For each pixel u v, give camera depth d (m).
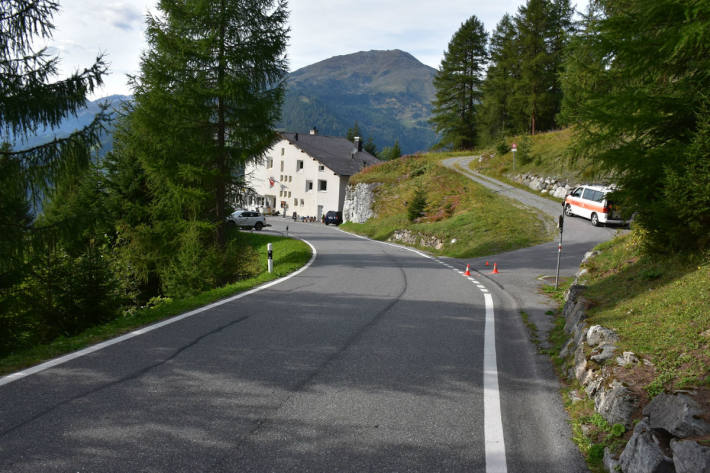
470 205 33.19
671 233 7.18
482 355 6.50
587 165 8.59
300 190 66.31
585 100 8.36
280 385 5.18
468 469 3.58
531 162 40.75
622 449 3.72
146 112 17.95
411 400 4.88
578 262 16.78
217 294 10.53
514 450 3.91
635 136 8.01
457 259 20.31
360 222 47.66
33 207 9.48
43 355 5.92
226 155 19.48
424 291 11.73
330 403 4.73
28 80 8.96
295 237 34.56
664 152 7.28
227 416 4.34
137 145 18.97
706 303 5.50
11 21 8.88
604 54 8.03
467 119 70.06
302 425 4.22
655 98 7.52
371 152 120.75
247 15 18.55
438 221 32.03
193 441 3.85
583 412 4.56
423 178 45.97
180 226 20.16
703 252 6.88
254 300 10.02
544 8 52.69
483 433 4.19
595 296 7.61
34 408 4.36
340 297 10.59
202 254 18.27
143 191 21.42
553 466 3.69
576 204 26.86
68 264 10.65
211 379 5.27
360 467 3.55
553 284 13.02
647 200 7.77
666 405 3.71
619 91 8.12
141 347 6.39
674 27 7.30
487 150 52.34
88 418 4.19
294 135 71.06
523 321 8.70
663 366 4.48
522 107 54.38
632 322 5.74
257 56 18.59
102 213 10.66
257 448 3.78
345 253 22.30
